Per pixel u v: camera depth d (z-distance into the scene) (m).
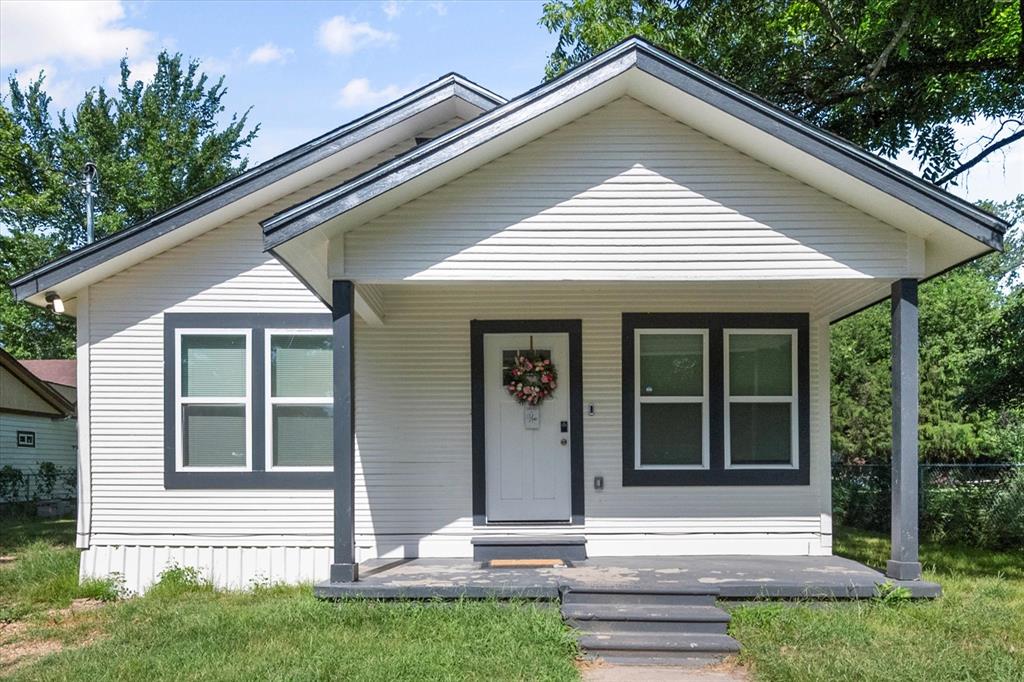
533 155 6.89
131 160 30.47
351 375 6.81
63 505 20.72
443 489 8.59
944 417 18.53
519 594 6.60
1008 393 11.62
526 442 8.66
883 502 12.91
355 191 6.26
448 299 8.73
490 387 8.73
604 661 5.70
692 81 6.40
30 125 31.06
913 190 6.28
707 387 8.60
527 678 5.02
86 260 8.34
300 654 5.48
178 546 8.61
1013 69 11.96
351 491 6.78
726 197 6.89
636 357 8.65
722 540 8.47
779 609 6.31
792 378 8.65
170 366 8.72
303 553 8.60
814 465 8.56
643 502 8.52
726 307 8.67
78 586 8.42
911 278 6.82
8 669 5.62
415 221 6.82
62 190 28.83
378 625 6.11
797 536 8.47
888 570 6.91
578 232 6.87
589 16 16.25
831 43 13.29
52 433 22.08
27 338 29.59
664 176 6.91
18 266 25.64
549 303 8.70
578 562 7.84
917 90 12.84
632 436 8.58
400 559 8.27
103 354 8.73
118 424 8.70
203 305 8.78
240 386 8.77
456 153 6.36
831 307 8.26
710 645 5.75
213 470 8.66
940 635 5.77
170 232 8.42
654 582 6.71
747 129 6.47
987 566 9.47
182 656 5.53
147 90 31.81
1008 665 5.14
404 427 8.65
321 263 7.13
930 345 18.92
